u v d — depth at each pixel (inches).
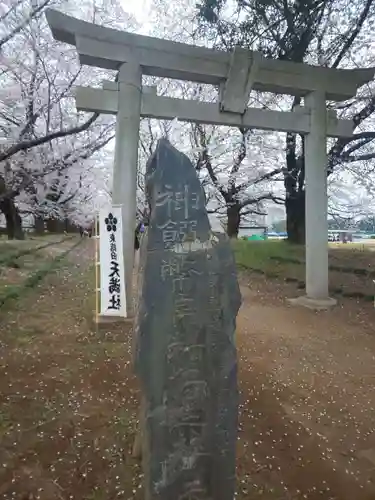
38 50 404.5
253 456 142.9
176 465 93.3
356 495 126.5
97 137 532.7
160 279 98.3
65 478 128.1
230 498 95.7
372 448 150.0
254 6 462.3
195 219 103.2
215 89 586.6
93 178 700.0
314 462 141.1
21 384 187.6
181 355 96.3
